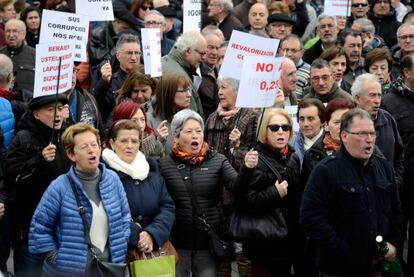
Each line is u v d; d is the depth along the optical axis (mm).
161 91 22609
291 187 20875
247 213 20391
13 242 20297
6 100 21656
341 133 18484
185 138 20141
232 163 21781
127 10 31078
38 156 19125
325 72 24812
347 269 18406
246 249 20875
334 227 18500
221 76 22844
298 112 22906
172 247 19500
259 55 21000
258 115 22375
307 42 33688
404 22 32812
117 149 19438
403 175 23297
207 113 27062
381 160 18797
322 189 18359
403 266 22359
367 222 18328
